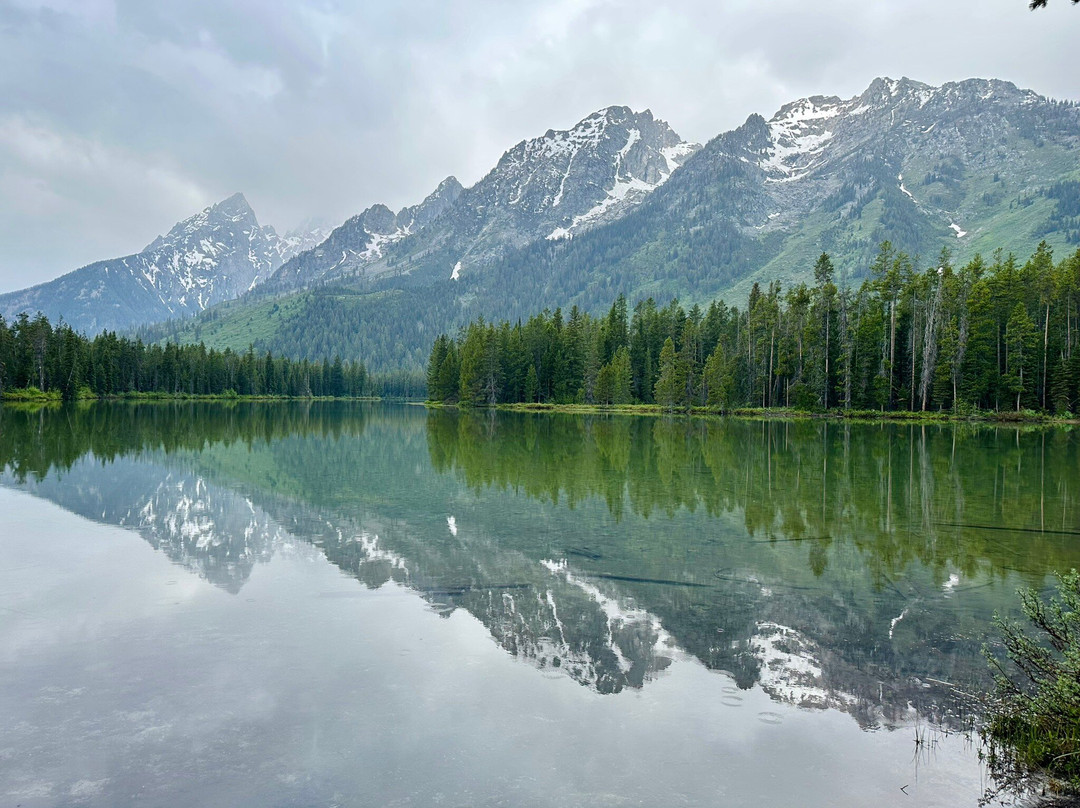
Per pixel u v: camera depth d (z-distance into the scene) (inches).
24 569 491.2
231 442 1552.7
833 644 357.7
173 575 478.3
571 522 674.2
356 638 359.9
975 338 2994.6
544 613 402.9
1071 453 1456.7
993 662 290.2
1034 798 219.1
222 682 302.8
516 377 4813.0
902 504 793.6
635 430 2269.9
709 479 1001.5
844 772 235.1
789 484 954.1
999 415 2918.3
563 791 219.8
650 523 671.8
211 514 701.3
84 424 2070.6
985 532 641.0
